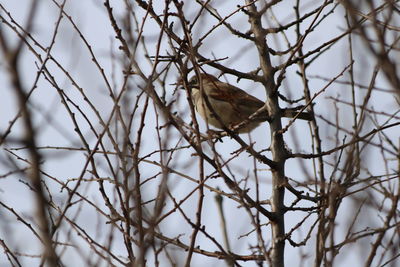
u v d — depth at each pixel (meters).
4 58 5.34
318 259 7.98
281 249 9.74
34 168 5.56
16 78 5.38
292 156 10.41
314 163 10.52
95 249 8.13
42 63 8.52
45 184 8.73
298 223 9.54
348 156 8.90
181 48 8.91
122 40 8.74
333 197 8.23
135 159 8.02
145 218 8.30
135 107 8.23
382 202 8.84
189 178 8.71
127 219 8.27
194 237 7.88
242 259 9.58
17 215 8.30
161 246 7.82
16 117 7.25
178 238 8.59
